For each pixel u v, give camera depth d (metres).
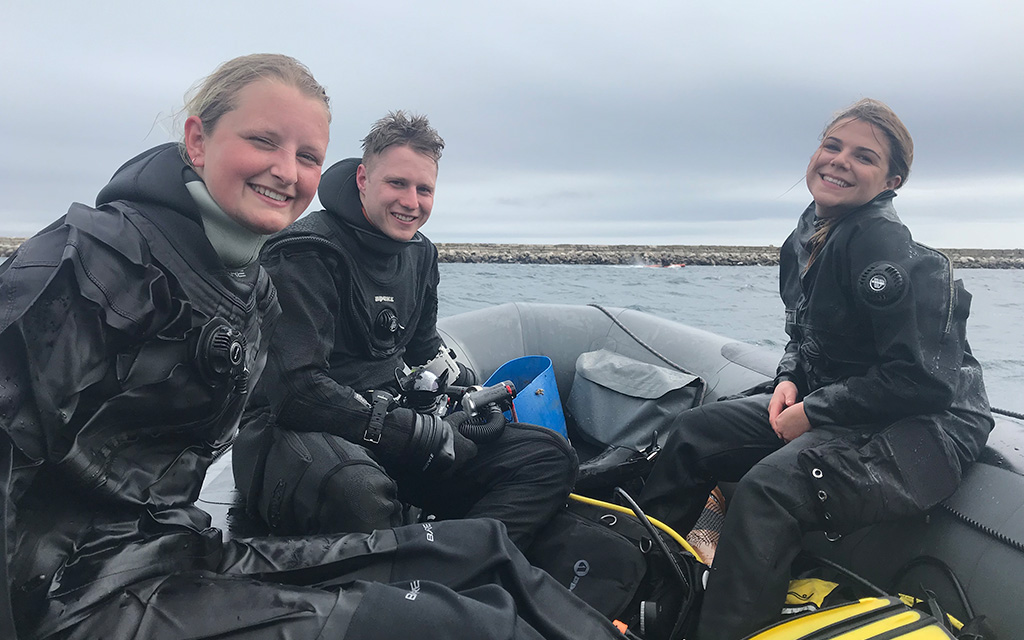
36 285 0.83
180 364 0.98
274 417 1.61
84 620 0.87
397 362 1.87
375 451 1.60
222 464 2.05
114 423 0.93
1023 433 1.77
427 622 0.97
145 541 0.97
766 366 2.50
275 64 1.04
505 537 1.23
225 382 1.04
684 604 1.51
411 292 1.90
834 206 1.75
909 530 1.67
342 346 1.73
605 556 1.60
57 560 0.89
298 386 1.54
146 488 1.00
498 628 0.99
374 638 0.95
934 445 1.57
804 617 1.38
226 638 0.92
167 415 0.99
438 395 1.94
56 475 0.88
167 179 1.01
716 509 2.06
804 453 1.55
